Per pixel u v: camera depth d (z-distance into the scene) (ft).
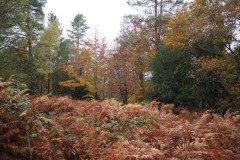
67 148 23.68
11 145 20.30
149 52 101.40
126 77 102.73
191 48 69.56
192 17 67.00
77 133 25.88
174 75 75.15
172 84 75.25
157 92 81.51
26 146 21.15
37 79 87.81
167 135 27.27
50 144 22.98
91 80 121.19
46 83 147.54
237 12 59.21
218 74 64.39
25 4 81.15
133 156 21.29
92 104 39.73
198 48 69.26
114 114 34.24
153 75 81.51
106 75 107.65
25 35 84.12
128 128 31.50
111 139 27.53
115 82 104.17
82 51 119.03
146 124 33.99
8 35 78.64
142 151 22.50
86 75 124.36
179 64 72.90
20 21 76.54
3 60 73.51
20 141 21.29
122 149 22.66
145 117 36.06
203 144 24.03
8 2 69.92
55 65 157.48
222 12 60.85
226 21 61.16
